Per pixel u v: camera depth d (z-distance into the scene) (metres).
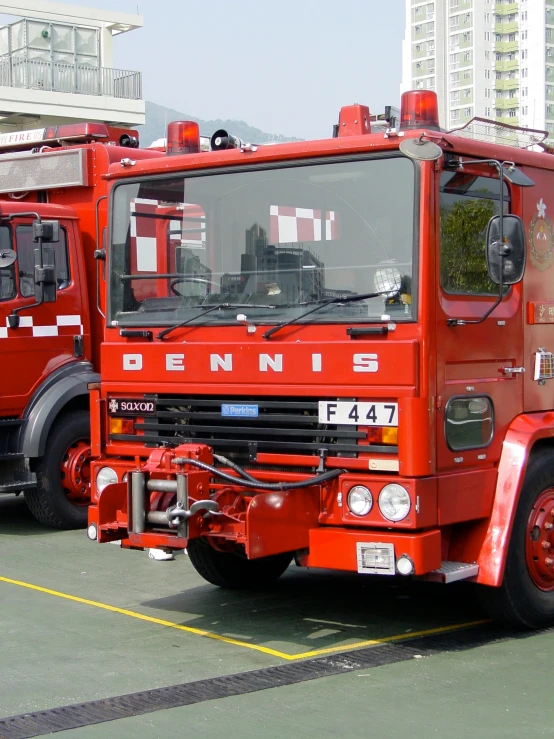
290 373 5.48
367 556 5.25
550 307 6.20
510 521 5.57
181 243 5.98
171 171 6.02
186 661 5.34
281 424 5.57
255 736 4.25
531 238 6.04
